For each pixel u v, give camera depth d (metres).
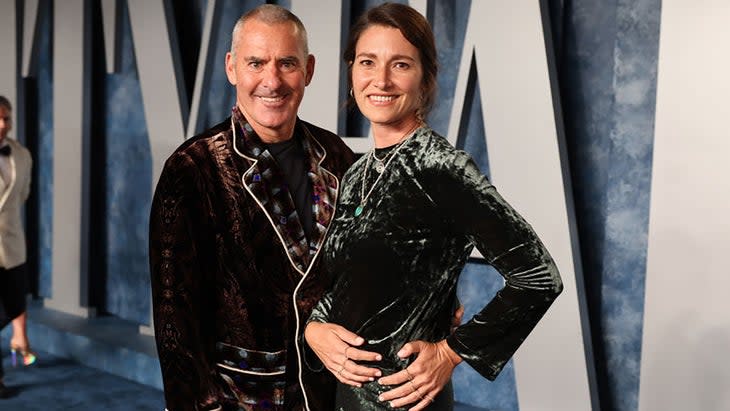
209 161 2.11
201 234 2.09
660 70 3.37
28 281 6.19
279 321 2.11
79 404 4.42
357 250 1.69
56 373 4.96
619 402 3.69
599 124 3.67
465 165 1.60
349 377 1.69
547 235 3.66
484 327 1.61
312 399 2.03
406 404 1.65
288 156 2.19
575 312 3.61
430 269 1.65
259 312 2.11
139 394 4.60
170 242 2.06
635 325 3.62
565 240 3.61
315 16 4.30
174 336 2.04
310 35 4.33
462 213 1.59
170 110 4.97
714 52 3.24
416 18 1.67
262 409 2.10
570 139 3.75
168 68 4.96
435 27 4.09
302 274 2.11
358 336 1.69
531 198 3.68
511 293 1.57
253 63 2.08
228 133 2.15
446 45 4.07
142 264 5.44
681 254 3.37
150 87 5.05
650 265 3.45
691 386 3.38
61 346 5.29
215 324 2.13
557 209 3.62
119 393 4.61
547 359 3.70
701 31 3.26
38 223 6.17
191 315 2.06
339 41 4.22
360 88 1.70
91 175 5.58
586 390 3.61
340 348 1.69
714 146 3.27
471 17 3.81
